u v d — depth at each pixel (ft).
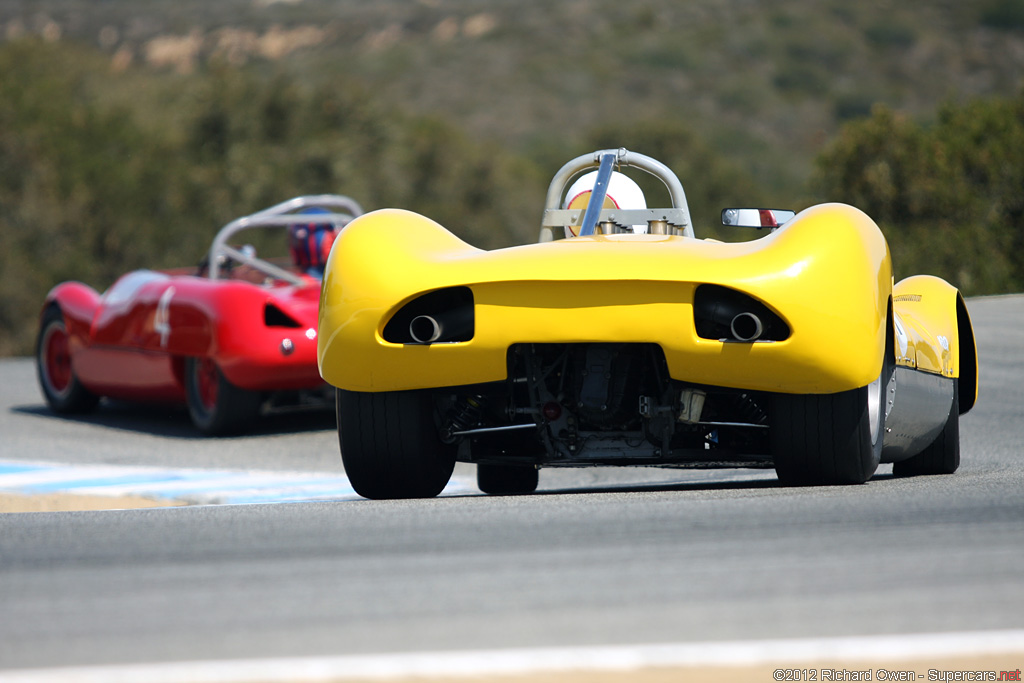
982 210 221.46
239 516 43.93
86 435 101.35
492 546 35.63
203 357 95.91
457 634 26.02
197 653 24.86
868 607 27.45
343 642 25.55
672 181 57.67
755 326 45.14
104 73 425.69
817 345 44.98
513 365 47.37
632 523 38.88
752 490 48.29
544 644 25.02
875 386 48.24
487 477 62.28
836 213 48.11
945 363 59.98
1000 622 25.91
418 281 46.70
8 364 164.45
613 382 48.34
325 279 49.52
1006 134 231.91
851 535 35.91
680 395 48.32
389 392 49.49
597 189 56.70
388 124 369.30
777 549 33.99
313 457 88.12
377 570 32.73
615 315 45.01
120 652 25.05
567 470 83.82
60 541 38.75
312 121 356.79
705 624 26.37
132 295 103.60
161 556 35.58
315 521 41.73
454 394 49.52
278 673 22.88
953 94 254.27
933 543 34.47
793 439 48.01
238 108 345.51
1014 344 128.26
